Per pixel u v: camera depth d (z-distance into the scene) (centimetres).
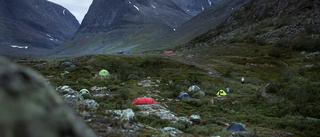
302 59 5622
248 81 4050
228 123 1633
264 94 3073
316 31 7031
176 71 5044
